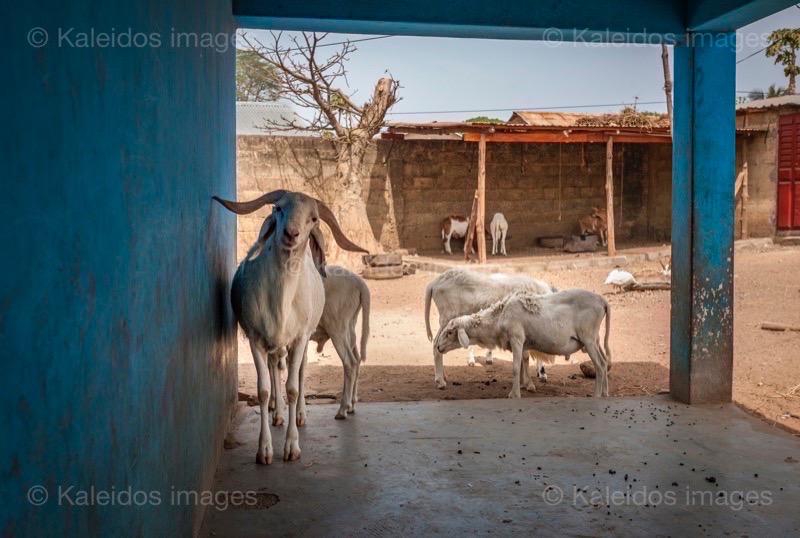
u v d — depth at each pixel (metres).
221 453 5.58
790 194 20.08
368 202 20.53
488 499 4.73
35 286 1.59
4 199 1.43
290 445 5.49
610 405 7.07
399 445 5.84
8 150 1.45
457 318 8.49
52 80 1.71
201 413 4.26
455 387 8.75
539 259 19.16
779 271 15.59
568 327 7.87
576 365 10.04
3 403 1.42
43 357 1.63
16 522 1.48
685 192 6.96
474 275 9.19
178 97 3.46
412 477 5.12
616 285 14.65
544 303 7.96
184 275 3.61
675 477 5.13
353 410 6.85
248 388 8.20
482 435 6.09
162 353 3.00
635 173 23.81
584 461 5.45
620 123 20.25
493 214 21.97
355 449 5.74
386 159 20.62
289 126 22.73
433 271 18.27
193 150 3.97
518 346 7.99
